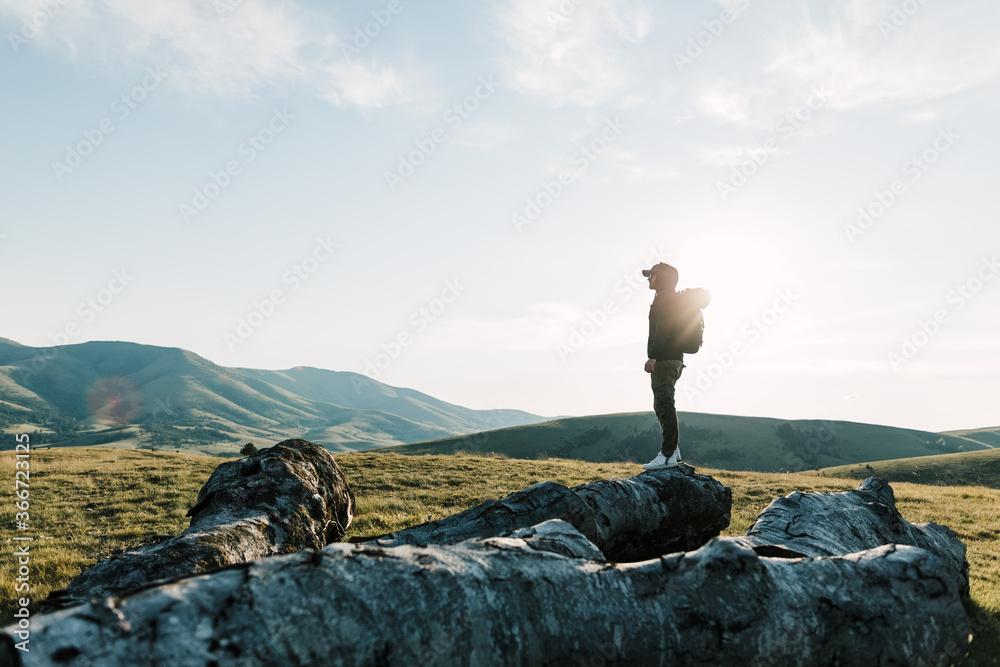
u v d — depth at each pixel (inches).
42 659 57.2
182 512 538.6
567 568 98.3
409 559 85.6
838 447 5172.2
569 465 938.1
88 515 532.1
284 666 65.4
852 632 106.4
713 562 105.2
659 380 224.2
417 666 73.7
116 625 62.5
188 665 60.9
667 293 221.1
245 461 212.7
